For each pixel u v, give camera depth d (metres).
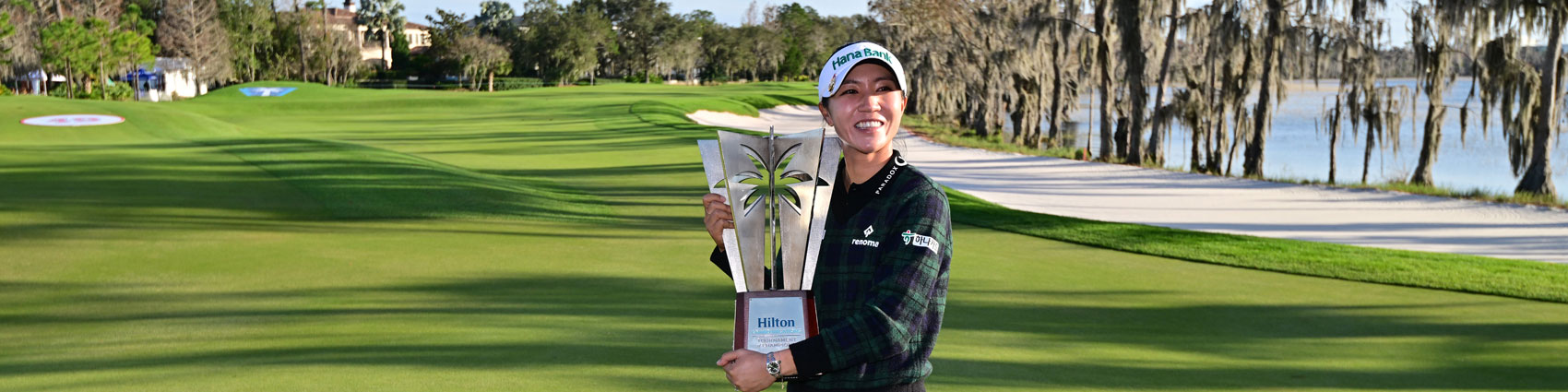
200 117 32.47
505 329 6.50
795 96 96.62
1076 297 8.37
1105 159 37.91
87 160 18.14
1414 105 28.16
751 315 2.04
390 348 5.96
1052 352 6.25
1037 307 7.86
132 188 14.79
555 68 109.69
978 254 10.90
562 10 111.38
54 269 9.00
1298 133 52.41
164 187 14.97
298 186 15.27
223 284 8.33
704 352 5.87
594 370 5.40
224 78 91.75
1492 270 10.38
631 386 5.07
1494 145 43.53
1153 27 36.38
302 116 50.38
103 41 65.25
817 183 2.13
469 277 8.76
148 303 7.55
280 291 8.00
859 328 1.98
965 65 57.84
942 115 68.25
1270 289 9.08
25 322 6.86
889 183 2.17
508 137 34.47
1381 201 23.48
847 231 2.17
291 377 5.25
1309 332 7.22
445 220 13.15
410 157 20.16
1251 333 7.12
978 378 5.46
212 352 5.89
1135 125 36.62
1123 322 7.39
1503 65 25.33
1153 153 36.41
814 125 61.12
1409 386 5.75
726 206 2.20
